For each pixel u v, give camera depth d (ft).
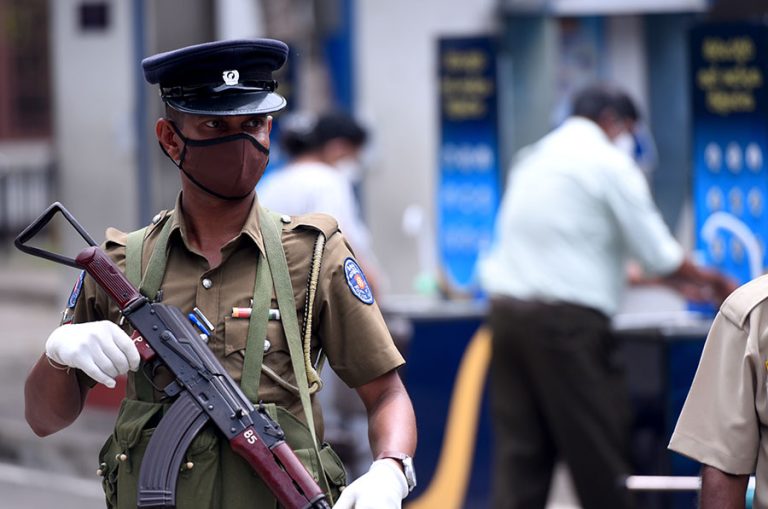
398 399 28.55
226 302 27.61
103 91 89.04
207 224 28.09
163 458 26.45
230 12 84.58
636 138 86.53
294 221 28.71
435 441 59.16
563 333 54.44
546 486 56.90
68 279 92.68
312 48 85.76
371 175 87.56
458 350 59.41
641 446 52.60
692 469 49.57
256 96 27.50
